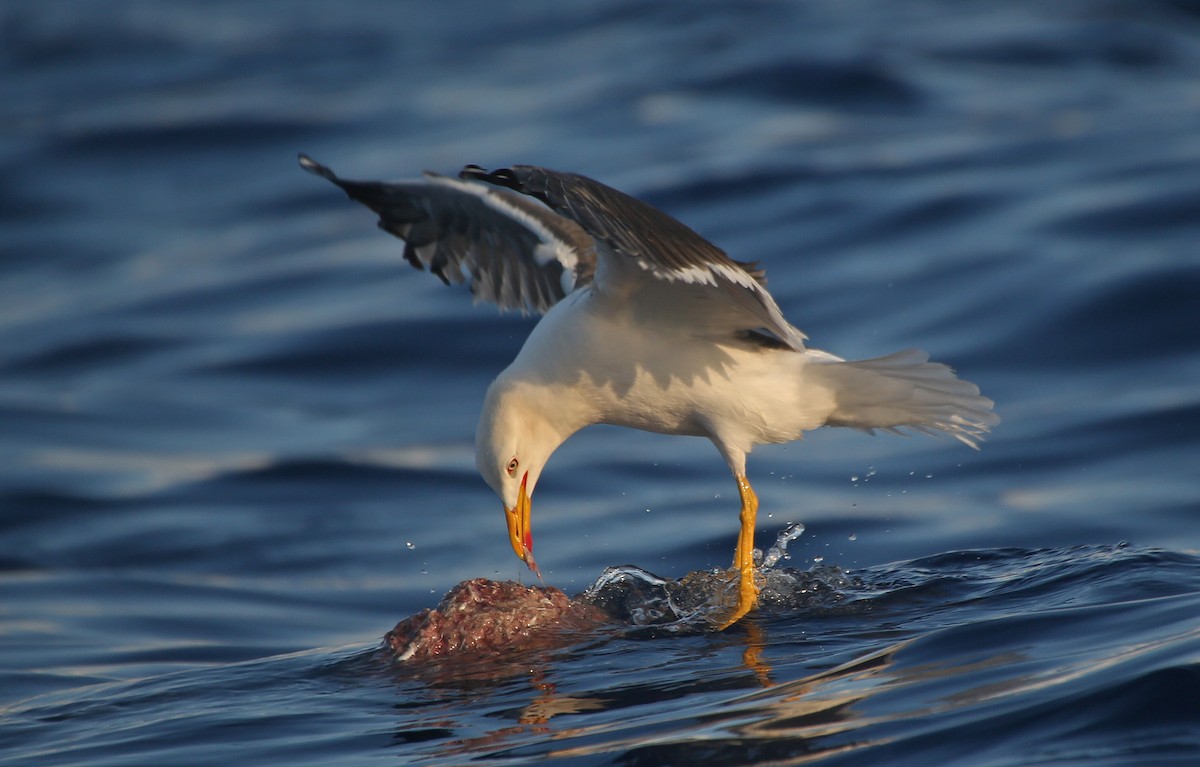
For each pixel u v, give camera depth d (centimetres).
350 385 1898
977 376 1652
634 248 748
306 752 694
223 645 1068
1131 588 837
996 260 1895
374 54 4034
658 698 726
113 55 4322
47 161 3206
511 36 4066
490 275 1067
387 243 2452
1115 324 1697
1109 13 3475
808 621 870
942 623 823
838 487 1438
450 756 665
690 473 1522
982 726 611
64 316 2309
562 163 2605
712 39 3528
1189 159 2209
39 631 1121
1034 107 2736
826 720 650
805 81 2955
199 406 1867
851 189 2250
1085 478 1388
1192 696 602
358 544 1393
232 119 3338
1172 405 1501
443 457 1631
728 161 2445
